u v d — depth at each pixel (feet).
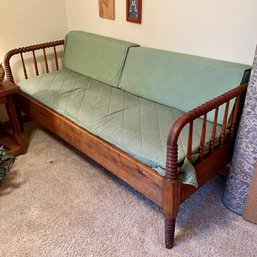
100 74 7.66
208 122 5.40
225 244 4.81
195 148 4.56
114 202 5.73
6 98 6.54
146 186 4.66
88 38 7.97
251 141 4.63
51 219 5.36
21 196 5.92
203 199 5.78
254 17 5.13
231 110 5.08
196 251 4.69
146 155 4.57
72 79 7.82
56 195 5.94
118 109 6.09
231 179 5.26
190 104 5.78
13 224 5.27
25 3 7.98
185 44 6.40
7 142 7.50
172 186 4.07
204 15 5.81
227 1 5.36
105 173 6.56
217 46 5.85
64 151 7.41
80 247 4.81
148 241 4.89
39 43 8.73
